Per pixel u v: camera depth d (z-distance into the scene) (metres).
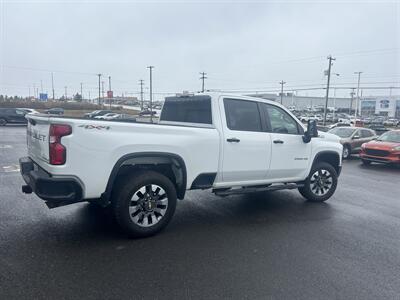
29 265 3.66
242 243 4.51
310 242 4.62
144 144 4.46
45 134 4.15
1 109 34.19
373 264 3.98
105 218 5.27
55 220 5.14
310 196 6.74
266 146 5.76
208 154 5.10
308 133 6.28
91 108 79.12
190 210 6.00
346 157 16.36
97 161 4.15
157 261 3.88
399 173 12.07
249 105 5.71
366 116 88.25
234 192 5.59
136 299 3.10
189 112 5.77
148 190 4.61
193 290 3.28
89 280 3.40
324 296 3.24
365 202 7.07
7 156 12.71
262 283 3.45
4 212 5.47
